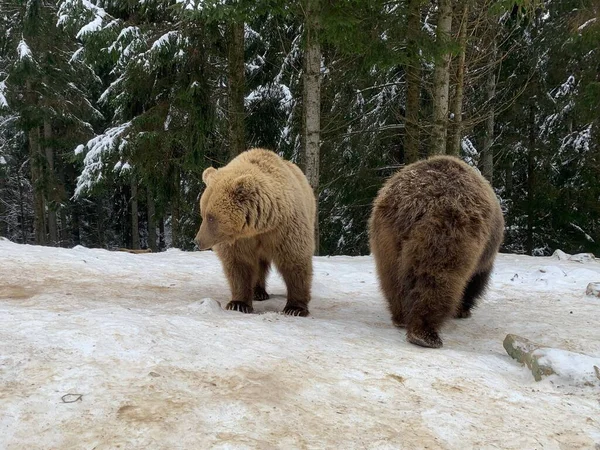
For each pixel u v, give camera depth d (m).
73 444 2.27
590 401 3.32
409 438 2.58
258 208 4.73
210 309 4.83
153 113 14.27
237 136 14.12
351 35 9.52
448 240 4.13
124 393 2.72
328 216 17.36
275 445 2.37
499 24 14.55
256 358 3.42
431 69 14.27
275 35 15.96
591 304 6.33
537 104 16.25
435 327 4.23
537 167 17.30
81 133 21.70
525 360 3.89
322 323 4.76
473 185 4.62
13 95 20.06
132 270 7.18
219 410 2.63
